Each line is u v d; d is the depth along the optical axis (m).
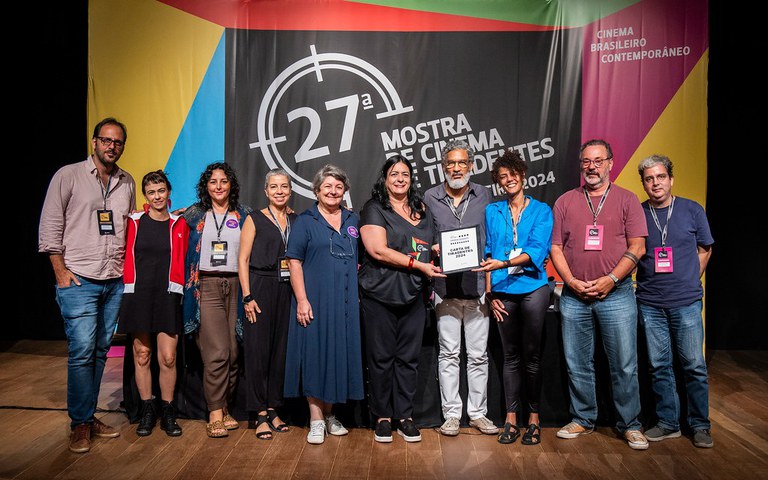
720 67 5.36
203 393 3.69
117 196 3.34
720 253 5.51
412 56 4.73
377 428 3.39
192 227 3.43
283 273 3.43
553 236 3.42
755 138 5.40
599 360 3.59
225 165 3.47
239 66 4.76
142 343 3.46
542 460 3.11
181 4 4.75
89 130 4.78
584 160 3.34
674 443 3.34
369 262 3.31
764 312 5.51
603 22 4.64
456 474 2.95
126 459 3.11
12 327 5.78
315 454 3.19
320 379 3.28
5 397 4.15
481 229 3.44
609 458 3.14
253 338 3.38
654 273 3.37
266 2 4.74
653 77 4.62
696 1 4.57
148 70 4.76
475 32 4.71
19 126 5.59
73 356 3.23
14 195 5.66
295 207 4.81
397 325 3.35
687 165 4.62
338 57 4.75
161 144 4.79
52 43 5.51
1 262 5.72
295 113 4.78
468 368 3.52
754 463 3.08
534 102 4.70
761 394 4.24
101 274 3.26
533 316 3.29
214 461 3.09
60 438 3.40
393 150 4.77
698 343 3.32
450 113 4.74
